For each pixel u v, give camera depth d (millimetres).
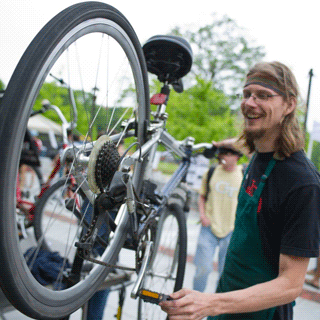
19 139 837
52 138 7641
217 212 3002
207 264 2998
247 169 1579
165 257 2289
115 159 1128
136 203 1438
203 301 1076
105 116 1321
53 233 2801
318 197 1193
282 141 1294
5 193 813
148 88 1518
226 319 1463
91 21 1043
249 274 1390
